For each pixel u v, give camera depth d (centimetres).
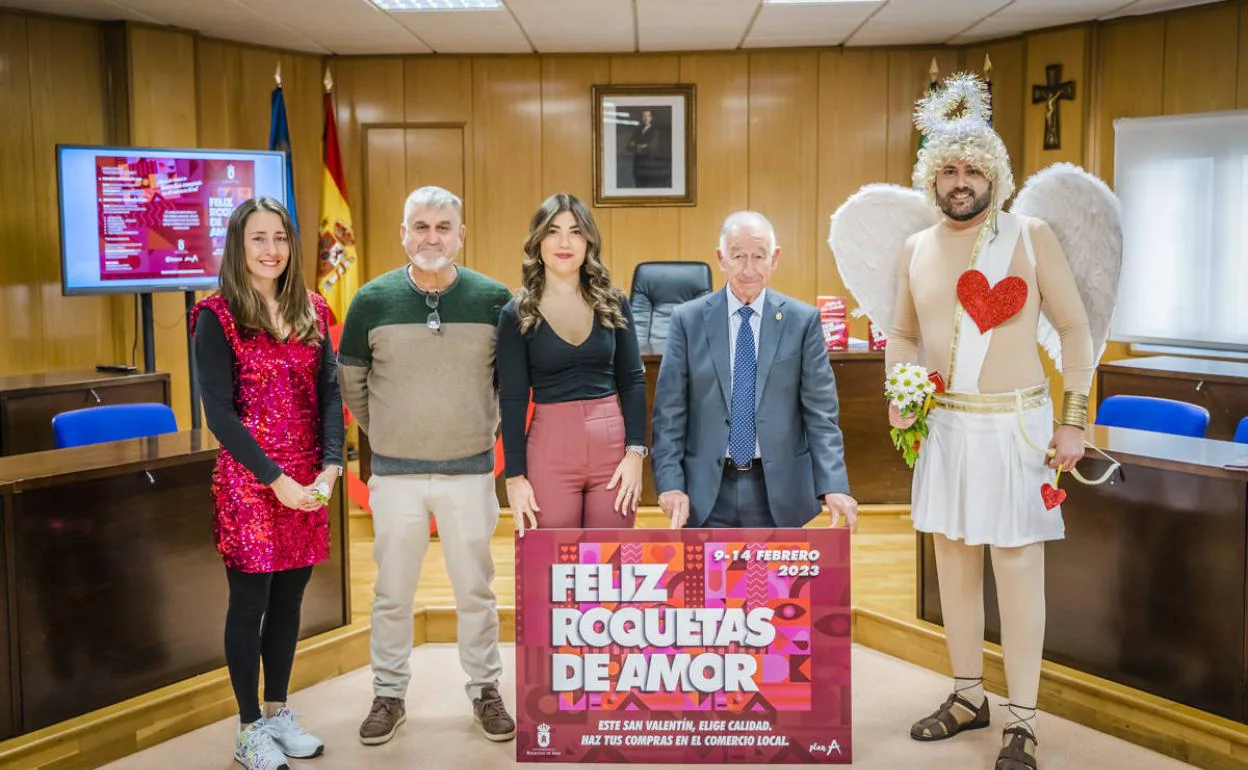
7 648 281
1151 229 642
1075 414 274
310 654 349
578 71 736
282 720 295
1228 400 501
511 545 484
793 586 268
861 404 525
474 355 293
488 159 740
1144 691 308
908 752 296
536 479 281
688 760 271
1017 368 279
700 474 288
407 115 735
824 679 269
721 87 736
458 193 742
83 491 297
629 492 282
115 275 564
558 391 281
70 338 615
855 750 297
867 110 732
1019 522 277
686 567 268
